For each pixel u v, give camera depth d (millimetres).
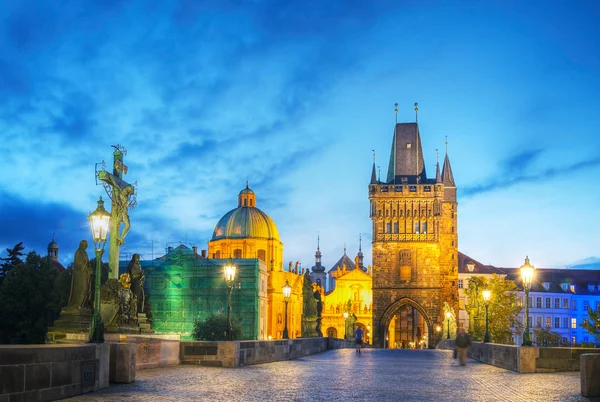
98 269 24031
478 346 50500
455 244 149000
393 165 146750
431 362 47250
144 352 31578
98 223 24266
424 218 138500
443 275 148125
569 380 30078
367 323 198250
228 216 170875
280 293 158500
